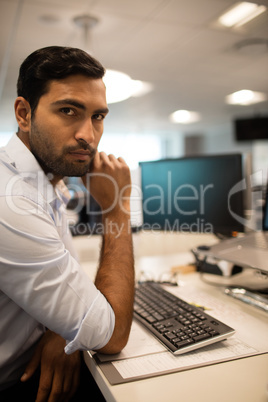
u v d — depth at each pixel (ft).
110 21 9.21
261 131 22.18
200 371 2.07
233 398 1.79
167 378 2.00
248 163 4.51
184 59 12.37
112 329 2.23
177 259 5.29
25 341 2.53
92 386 2.93
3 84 14.76
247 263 3.31
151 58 12.22
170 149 32.76
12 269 2.09
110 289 2.45
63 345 2.54
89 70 2.25
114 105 19.35
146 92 16.84
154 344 2.44
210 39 10.58
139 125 25.76
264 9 8.72
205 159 4.58
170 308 2.89
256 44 11.05
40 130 2.32
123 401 1.78
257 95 17.88
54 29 9.64
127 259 2.66
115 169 2.95
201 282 4.01
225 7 8.59
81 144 2.33
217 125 26.27
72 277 2.19
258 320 2.85
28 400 2.68
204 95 17.65
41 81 2.23
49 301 2.11
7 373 2.60
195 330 2.45
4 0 8.05
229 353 2.28
